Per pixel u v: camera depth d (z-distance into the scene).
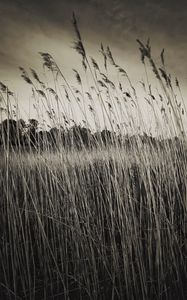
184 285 3.25
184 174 3.94
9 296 3.05
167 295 3.11
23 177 3.65
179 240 3.91
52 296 3.16
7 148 3.67
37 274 3.67
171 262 3.41
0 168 3.79
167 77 4.04
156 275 3.36
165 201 4.33
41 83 4.37
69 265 3.77
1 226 4.04
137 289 3.05
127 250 3.44
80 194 3.84
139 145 4.18
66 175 3.80
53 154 4.00
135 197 3.85
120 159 3.98
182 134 4.24
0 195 4.05
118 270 3.15
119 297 3.05
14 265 3.32
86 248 3.37
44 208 4.28
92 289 3.27
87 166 4.34
